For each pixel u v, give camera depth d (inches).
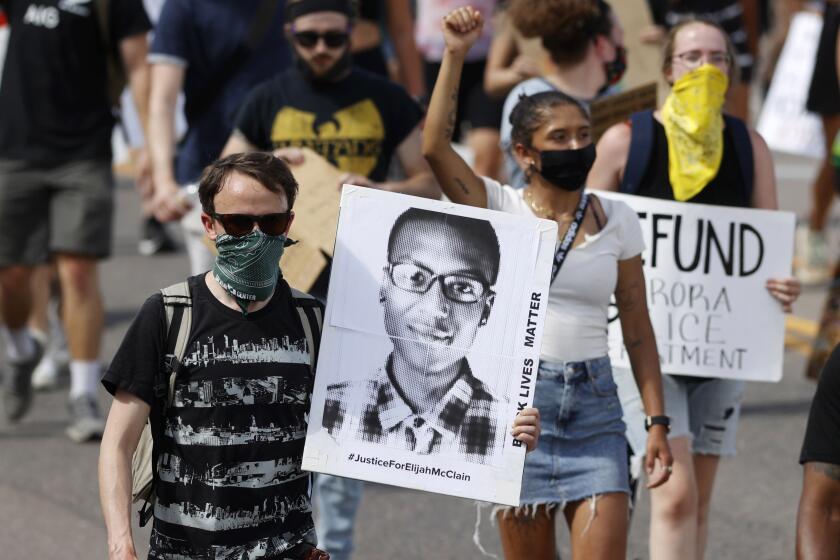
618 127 727.7
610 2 983.0
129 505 486.3
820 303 1472.7
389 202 537.6
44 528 879.7
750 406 1144.2
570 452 609.9
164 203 878.4
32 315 1188.5
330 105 759.7
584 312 613.6
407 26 1262.3
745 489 955.3
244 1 877.2
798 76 1690.5
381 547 849.5
